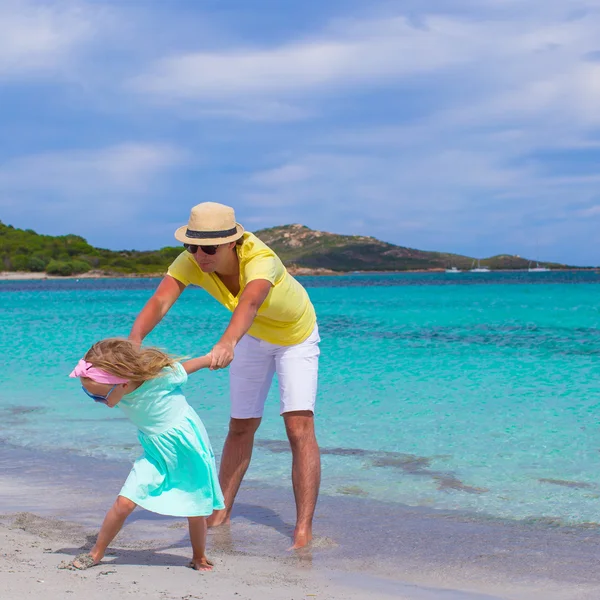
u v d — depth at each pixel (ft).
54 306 117.70
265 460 18.95
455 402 27.32
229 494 14.23
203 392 29.73
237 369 14.17
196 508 10.80
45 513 14.40
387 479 17.07
